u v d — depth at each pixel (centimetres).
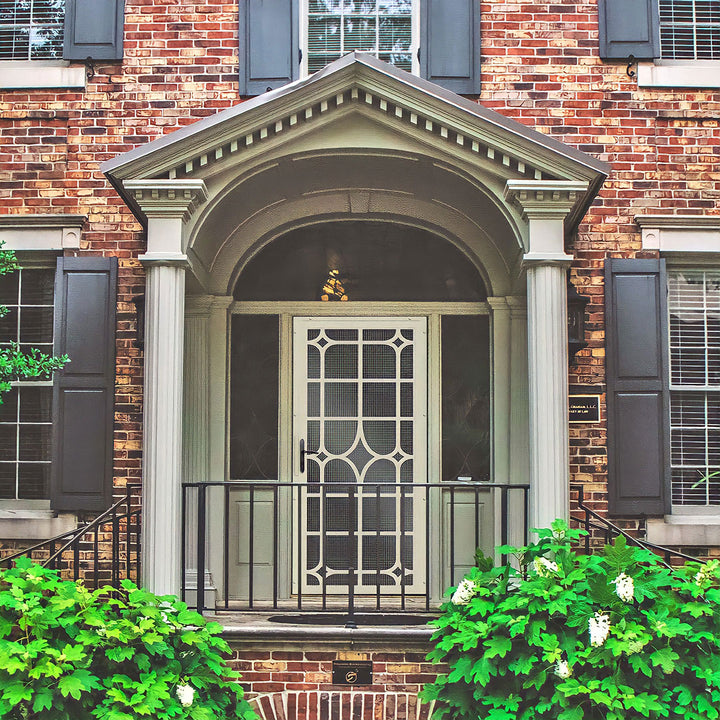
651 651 472
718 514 660
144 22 675
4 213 664
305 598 680
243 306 693
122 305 655
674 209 664
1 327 674
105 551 641
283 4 673
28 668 454
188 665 496
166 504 545
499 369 671
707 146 668
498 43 673
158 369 552
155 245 560
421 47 670
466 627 495
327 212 679
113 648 475
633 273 651
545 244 561
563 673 461
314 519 687
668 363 657
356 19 688
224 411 673
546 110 669
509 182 555
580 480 644
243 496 685
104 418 642
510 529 662
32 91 671
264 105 548
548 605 471
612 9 673
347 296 693
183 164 558
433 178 613
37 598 480
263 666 544
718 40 686
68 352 645
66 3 674
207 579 658
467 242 679
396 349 694
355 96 557
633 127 668
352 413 693
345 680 540
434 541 684
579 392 647
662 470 639
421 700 502
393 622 561
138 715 459
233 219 645
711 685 471
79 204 665
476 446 688
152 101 670
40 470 667
